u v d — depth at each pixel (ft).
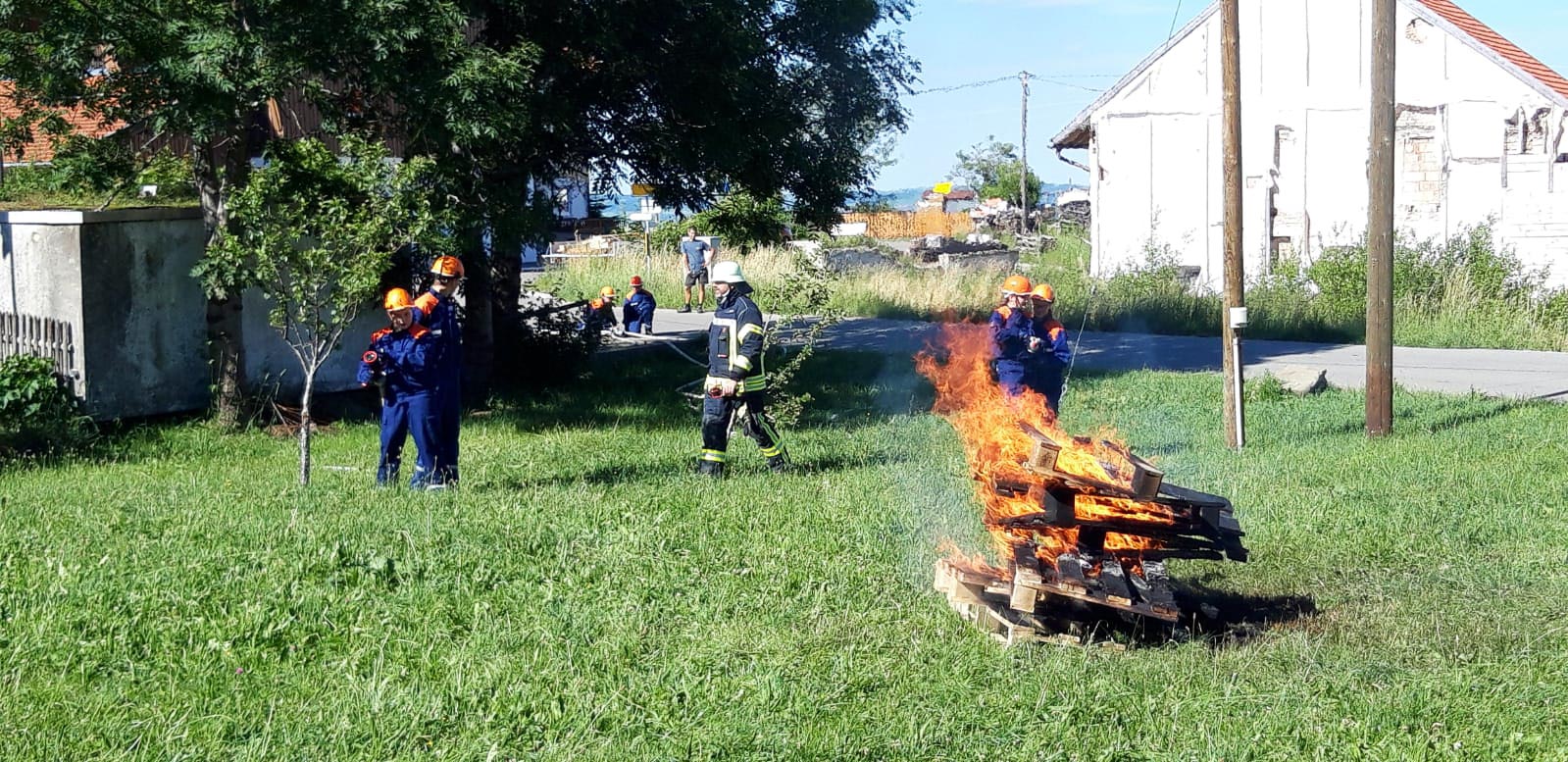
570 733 17.40
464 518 28.25
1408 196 95.25
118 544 25.67
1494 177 92.38
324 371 52.47
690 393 53.26
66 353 46.78
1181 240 102.12
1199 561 26.48
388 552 24.62
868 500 31.04
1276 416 48.26
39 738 16.62
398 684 18.90
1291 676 19.94
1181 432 45.32
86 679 18.81
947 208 248.32
